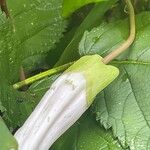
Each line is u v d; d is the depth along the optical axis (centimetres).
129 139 10
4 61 10
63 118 9
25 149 9
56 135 9
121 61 11
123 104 10
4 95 10
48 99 9
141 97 10
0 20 10
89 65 10
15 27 11
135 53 11
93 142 10
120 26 11
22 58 11
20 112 10
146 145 10
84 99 9
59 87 9
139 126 10
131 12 11
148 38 11
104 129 10
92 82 9
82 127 11
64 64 11
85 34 11
